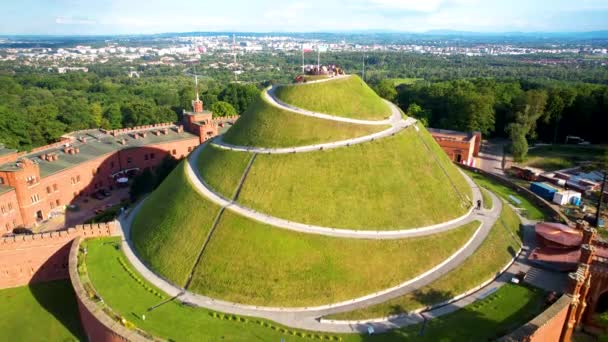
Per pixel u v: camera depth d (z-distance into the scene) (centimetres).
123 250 6725
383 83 19838
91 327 5300
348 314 5106
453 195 7019
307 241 5756
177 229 6444
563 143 15262
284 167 6538
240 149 7262
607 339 4894
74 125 14838
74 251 6556
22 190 8750
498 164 13162
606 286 5212
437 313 5131
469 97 14975
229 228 6003
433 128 16012
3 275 6731
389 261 5712
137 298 5516
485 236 6394
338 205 6212
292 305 5322
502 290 5488
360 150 6656
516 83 18838
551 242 6194
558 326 4884
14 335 5775
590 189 10569
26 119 13712
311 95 7525
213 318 5141
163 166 10388
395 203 6378
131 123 16325
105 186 11181
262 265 5609
